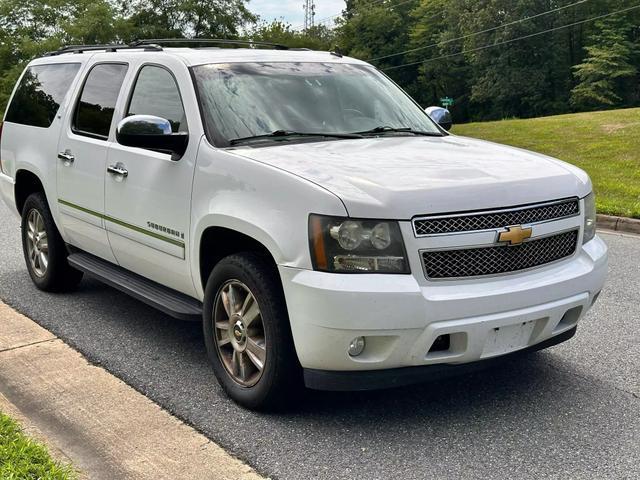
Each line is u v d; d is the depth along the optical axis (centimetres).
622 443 381
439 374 377
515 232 378
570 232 413
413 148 454
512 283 381
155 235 482
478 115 7775
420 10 8081
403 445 379
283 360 390
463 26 7219
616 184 1254
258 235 389
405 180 379
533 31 6775
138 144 448
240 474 347
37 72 686
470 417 410
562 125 2067
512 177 396
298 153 425
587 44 6856
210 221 424
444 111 589
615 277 730
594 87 6425
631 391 446
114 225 526
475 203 373
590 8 6688
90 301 636
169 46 602
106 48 610
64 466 344
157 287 512
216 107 464
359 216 359
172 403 430
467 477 348
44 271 652
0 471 322
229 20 6059
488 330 372
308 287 362
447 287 367
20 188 679
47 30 6062
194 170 444
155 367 487
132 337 545
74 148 574
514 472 352
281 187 385
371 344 366
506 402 430
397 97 562
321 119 490
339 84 530
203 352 516
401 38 8375
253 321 408
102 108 559
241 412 417
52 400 430
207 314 439
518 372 476
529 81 6844
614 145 1647
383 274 359
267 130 465
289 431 394
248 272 400
